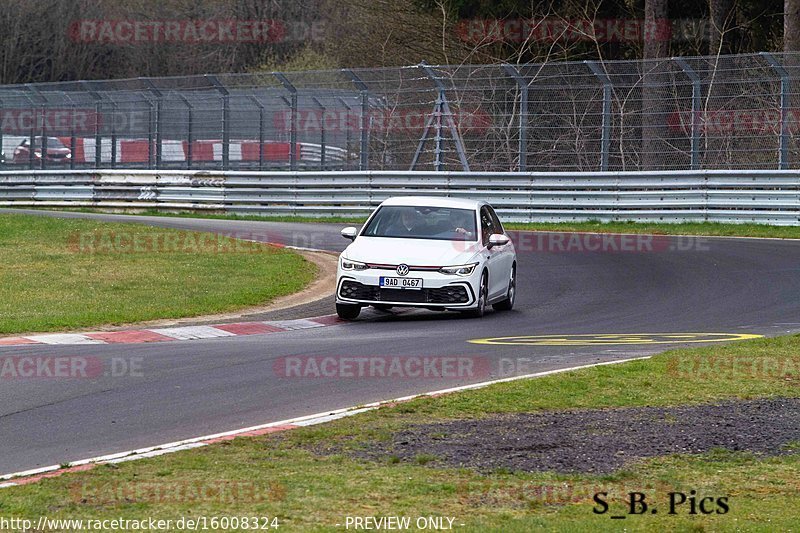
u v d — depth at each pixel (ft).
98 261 229.66
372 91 336.70
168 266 224.12
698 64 301.02
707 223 292.20
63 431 91.71
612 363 122.42
